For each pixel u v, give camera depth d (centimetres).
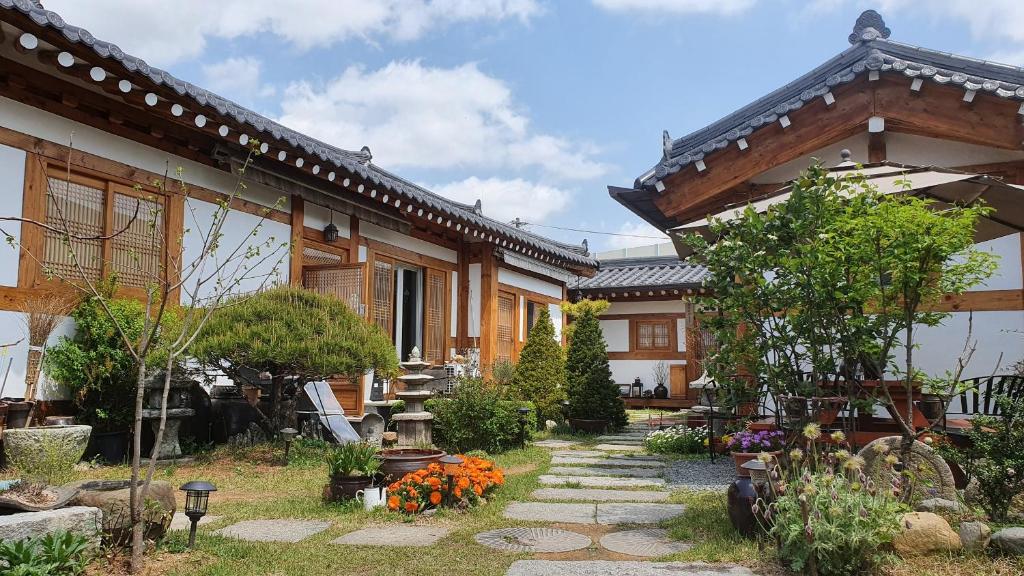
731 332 477
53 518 343
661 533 451
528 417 994
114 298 699
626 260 2128
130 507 358
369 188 958
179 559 377
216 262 766
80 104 706
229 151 828
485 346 1332
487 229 1238
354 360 723
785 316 462
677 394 1862
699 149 966
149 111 694
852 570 339
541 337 1245
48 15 563
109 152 732
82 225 704
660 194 1001
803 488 352
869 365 480
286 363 704
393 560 387
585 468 757
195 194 820
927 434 523
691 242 494
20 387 633
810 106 929
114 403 675
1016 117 827
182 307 723
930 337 841
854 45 936
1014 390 625
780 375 460
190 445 743
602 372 1220
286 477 638
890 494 363
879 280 452
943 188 570
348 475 533
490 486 562
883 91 893
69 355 640
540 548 415
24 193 651
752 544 403
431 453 589
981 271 471
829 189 451
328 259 1023
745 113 1000
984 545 371
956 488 495
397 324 1203
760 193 978
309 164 861
